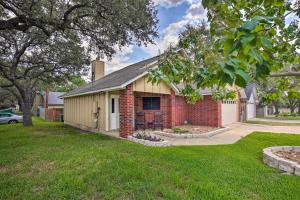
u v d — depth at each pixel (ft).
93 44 29.43
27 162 17.75
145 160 17.57
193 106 45.62
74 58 41.09
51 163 17.39
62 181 13.51
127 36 25.98
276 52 6.57
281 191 11.94
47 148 22.97
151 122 38.50
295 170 14.73
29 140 28.43
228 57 3.76
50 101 101.55
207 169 15.46
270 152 18.54
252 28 3.34
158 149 22.03
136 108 38.47
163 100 39.96
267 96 8.50
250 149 22.94
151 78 9.25
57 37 33.55
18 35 37.73
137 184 12.82
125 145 24.00
